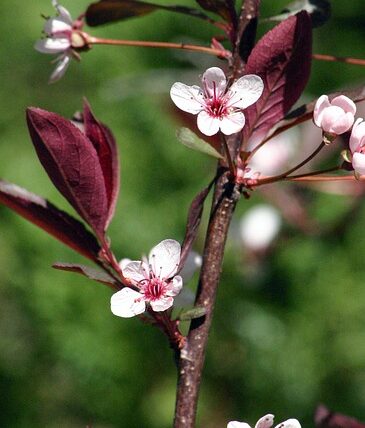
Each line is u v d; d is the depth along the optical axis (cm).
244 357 77
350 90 41
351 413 75
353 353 76
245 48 42
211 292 41
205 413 77
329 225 70
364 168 40
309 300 77
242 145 42
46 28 45
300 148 65
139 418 79
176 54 65
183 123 55
